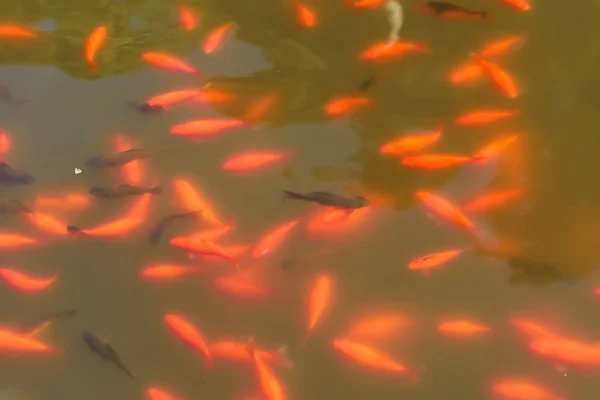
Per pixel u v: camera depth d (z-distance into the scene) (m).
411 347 3.37
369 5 5.32
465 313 3.48
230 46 5.14
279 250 3.72
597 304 3.51
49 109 4.60
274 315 3.49
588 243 3.73
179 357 3.36
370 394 3.20
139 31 5.38
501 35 5.12
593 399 3.15
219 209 3.91
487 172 4.08
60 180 4.13
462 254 3.71
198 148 4.28
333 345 3.37
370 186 4.02
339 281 3.62
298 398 3.18
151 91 4.73
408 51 4.98
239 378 3.27
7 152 4.27
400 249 3.73
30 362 3.37
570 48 4.95
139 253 3.75
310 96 4.67
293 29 5.31
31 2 5.84
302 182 4.06
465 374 3.26
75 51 5.18
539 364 3.29
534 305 3.51
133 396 3.21
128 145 4.29
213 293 3.58
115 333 3.45
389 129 4.39
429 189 4.00
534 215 3.85
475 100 4.57
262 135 4.35
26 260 3.75
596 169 4.08
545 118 4.41
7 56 5.12
